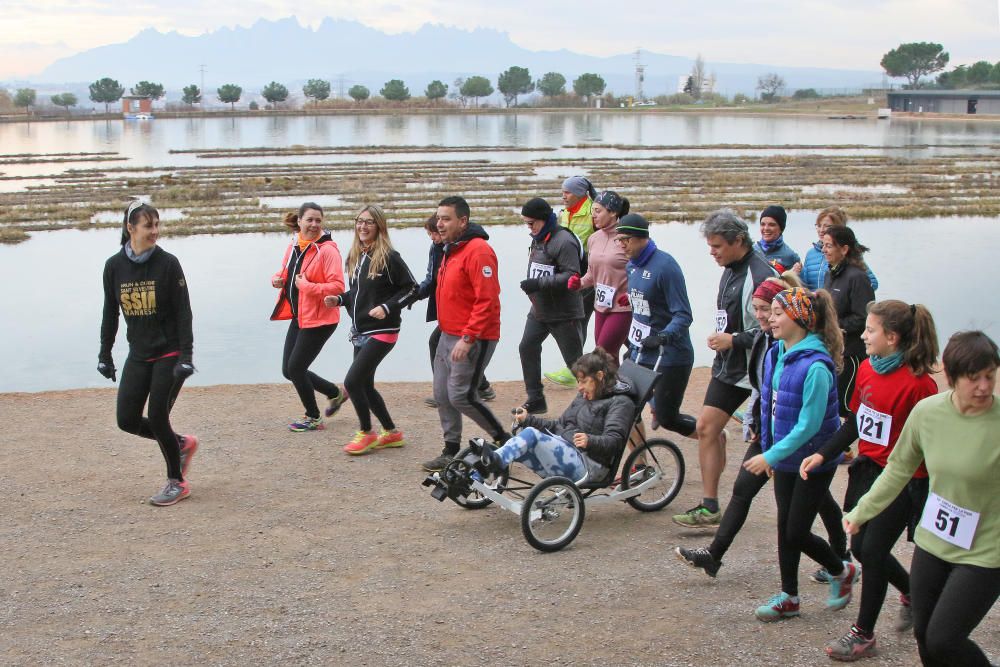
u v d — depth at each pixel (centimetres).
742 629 503
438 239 846
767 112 13838
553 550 609
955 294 1808
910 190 3684
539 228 919
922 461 434
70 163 5403
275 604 526
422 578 564
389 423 824
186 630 495
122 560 586
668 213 3008
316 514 671
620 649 477
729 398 620
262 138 8225
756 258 617
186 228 2667
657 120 11844
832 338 498
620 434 630
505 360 1383
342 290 831
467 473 617
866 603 463
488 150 6512
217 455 803
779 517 516
